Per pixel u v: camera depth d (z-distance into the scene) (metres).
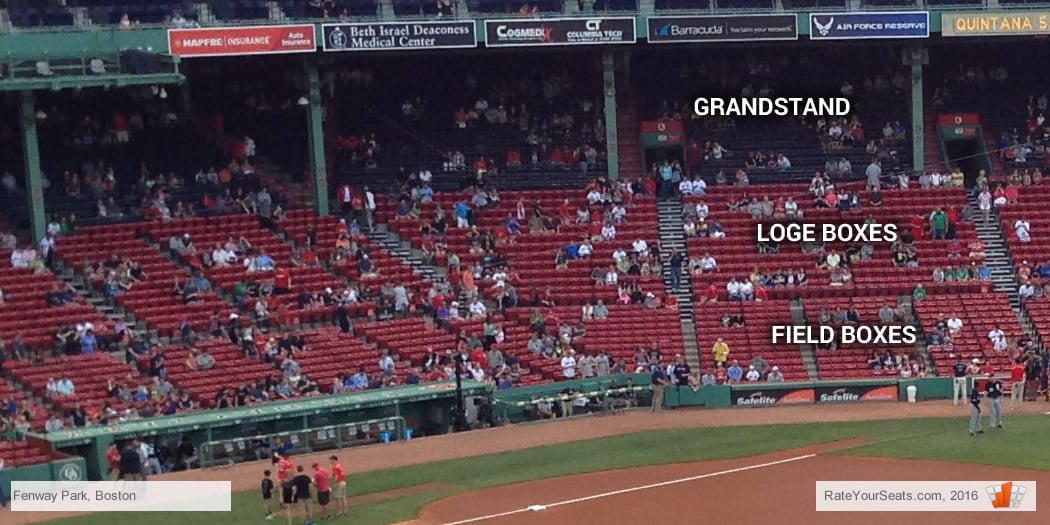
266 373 60.75
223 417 55.06
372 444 57.75
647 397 63.91
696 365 65.62
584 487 47.22
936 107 79.75
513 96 78.06
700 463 50.66
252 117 74.75
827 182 74.12
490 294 68.12
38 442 52.25
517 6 73.12
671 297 68.75
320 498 43.94
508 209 72.62
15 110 69.38
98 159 70.56
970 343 66.38
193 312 63.56
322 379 61.34
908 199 73.94
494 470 51.03
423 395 59.72
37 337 59.88
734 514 42.09
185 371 60.00
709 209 73.00
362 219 71.62
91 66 63.03
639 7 73.25
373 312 66.44
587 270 69.81
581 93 78.50
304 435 56.31
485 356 64.00
